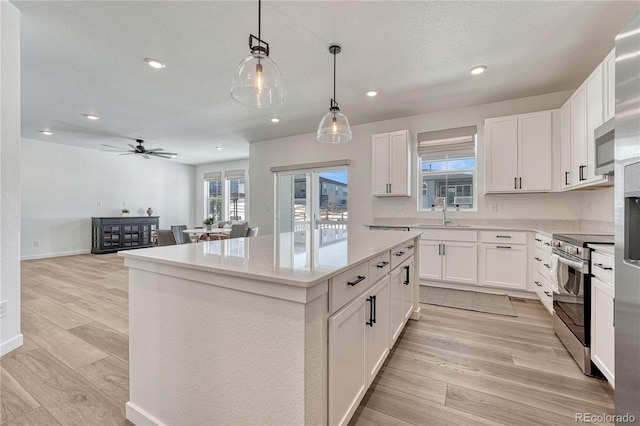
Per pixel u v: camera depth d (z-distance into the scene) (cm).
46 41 255
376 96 372
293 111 431
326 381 117
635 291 121
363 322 151
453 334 253
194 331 130
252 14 219
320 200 553
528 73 310
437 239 388
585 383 182
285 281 103
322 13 217
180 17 223
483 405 163
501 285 352
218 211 913
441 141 423
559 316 239
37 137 593
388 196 460
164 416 140
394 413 157
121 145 661
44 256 638
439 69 301
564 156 322
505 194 393
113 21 229
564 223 361
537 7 211
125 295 363
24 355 217
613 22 226
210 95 373
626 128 125
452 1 205
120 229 725
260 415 114
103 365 204
